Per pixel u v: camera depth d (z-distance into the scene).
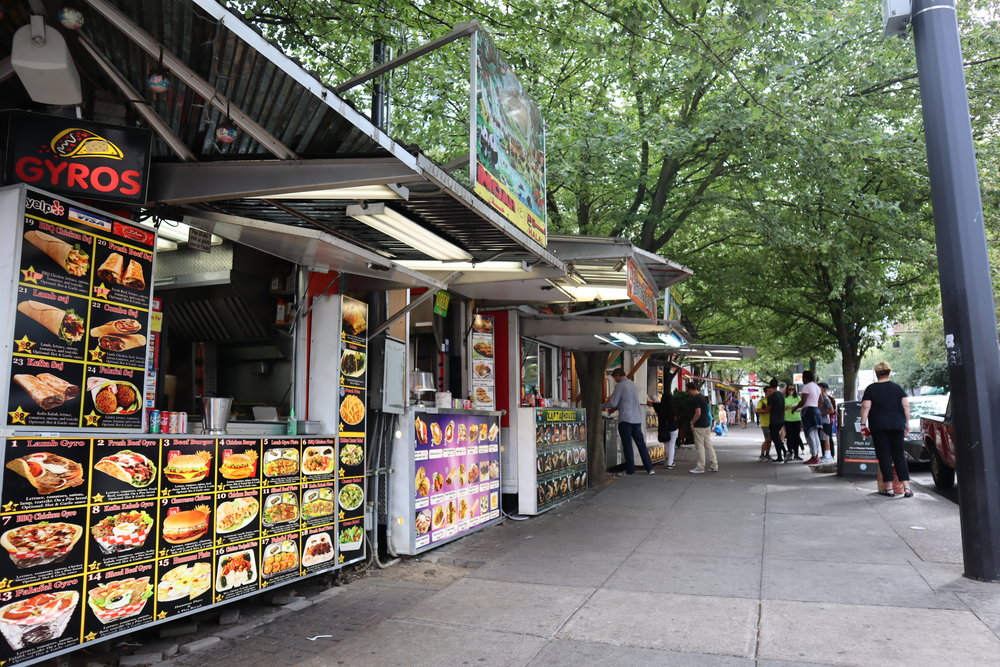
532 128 7.26
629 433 13.67
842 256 12.48
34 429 3.71
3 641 3.52
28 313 3.72
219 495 4.83
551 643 4.63
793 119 8.98
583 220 12.56
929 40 6.34
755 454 18.95
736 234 13.78
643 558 6.90
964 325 6.07
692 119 11.52
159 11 3.21
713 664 4.21
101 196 4.01
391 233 5.69
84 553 3.92
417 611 5.38
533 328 10.48
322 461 5.91
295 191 4.32
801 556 6.81
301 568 5.59
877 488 10.85
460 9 8.32
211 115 4.03
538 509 9.43
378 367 6.92
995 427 5.94
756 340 22.89
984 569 5.85
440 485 7.62
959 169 6.18
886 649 4.39
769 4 7.57
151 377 4.72
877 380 10.27
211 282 5.96
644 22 8.08
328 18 7.75
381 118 7.71
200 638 4.75
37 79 3.54
